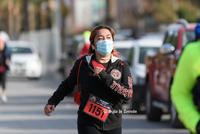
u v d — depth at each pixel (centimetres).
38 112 2731
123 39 3938
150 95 2384
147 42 2964
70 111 2773
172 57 2094
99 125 1079
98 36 1094
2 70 3297
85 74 1088
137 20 9788
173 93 788
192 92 786
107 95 1079
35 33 7169
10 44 5712
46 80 5594
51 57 6219
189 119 733
